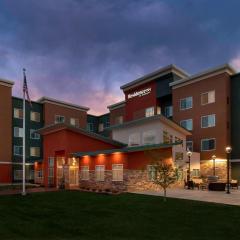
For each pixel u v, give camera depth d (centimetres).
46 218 1855
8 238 1380
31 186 4388
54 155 4178
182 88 5244
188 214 1834
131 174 3306
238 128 4612
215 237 1341
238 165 4541
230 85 4766
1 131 5928
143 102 5994
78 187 3891
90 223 1677
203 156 4828
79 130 4009
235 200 2359
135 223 1645
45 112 6788
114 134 4647
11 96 6144
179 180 3616
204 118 4888
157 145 3238
